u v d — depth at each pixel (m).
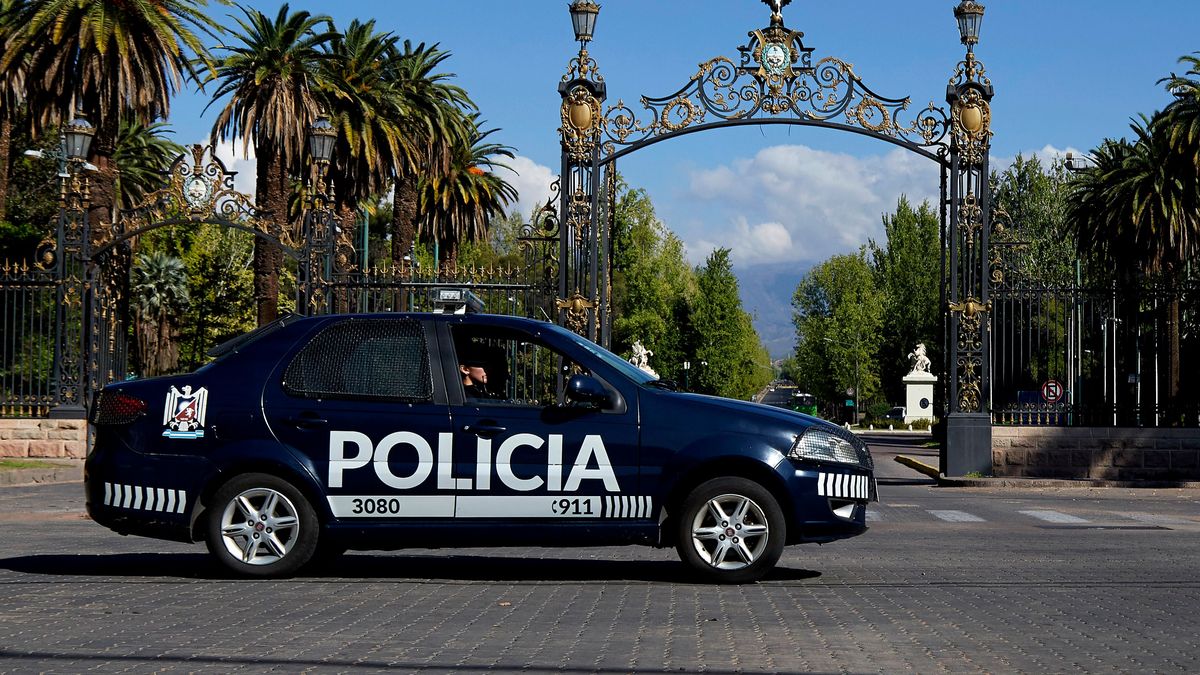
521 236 26.12
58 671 6.34
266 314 34.69
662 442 9.51
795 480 9.52
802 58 25.80
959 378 26.16
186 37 29.58
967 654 6.92
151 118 31.19
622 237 91.06
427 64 43.19
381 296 25.95
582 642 7.20
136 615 8.09
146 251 65.62
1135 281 26.00
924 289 98.81
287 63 35.41
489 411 9.62
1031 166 69.06
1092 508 19.53
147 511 9.70
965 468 25.84
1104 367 26.36
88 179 26.89
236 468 9.65
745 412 9.68
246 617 8.03
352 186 39.53
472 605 8.60
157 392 9.82
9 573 10.23
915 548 12.84
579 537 9.53
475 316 9.96
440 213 53.56
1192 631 7.73
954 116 26.03
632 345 88.19
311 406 9.65
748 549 9.62
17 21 29.84
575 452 9.51
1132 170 40.16
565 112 25.97
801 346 109.62
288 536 9.66
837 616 8.22
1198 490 24.45
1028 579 10.25
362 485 9.54
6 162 40.09
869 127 25.91
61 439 26.00
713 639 7.32
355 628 7.63
